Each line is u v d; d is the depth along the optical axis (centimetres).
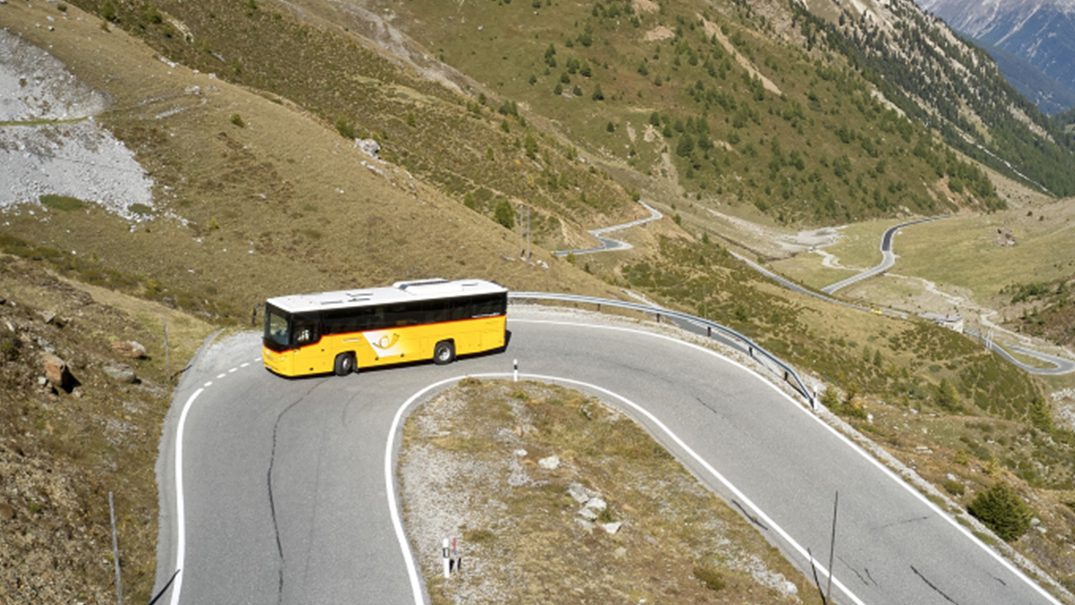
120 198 6388
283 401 3812
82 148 6769
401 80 18275
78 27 8962
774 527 3266
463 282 4803
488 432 3609
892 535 3334
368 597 2356
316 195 7419
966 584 3080
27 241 5359
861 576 3041
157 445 3192
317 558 2538
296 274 6191
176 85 8281
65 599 2116
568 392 4238
